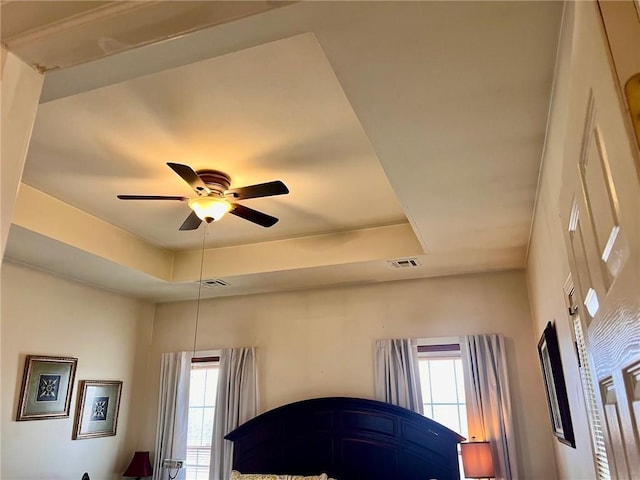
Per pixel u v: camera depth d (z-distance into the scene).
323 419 4.22
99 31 0.85
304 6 1.22
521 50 1.55
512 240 3.46
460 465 3.92
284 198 3.35
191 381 5.07
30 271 3.93
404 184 2.55
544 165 2.28
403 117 1.93
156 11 0.82
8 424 3.61
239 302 5.08
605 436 1.05
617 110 0.60
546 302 2.95
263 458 4.28
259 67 1.98
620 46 0.61
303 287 4.79
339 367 4.51
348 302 4.67
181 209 3.52
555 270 2.43
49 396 3.95
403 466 3.89
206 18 0.84
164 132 2.50
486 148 2.19
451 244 3.53
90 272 4.12
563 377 2.69
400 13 1.36
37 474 3.78
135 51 1.20
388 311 4.50
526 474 3.73
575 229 1.04
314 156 2.76
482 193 2.67
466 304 4.28
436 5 1.34
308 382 4.57
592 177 0.79
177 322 5.25
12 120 0.84
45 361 3.95
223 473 4.41
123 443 4.74
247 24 1.16
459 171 2.41
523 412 3.88
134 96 2.19
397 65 1.61
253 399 4.62
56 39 0.86
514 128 2.02
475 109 1.88
